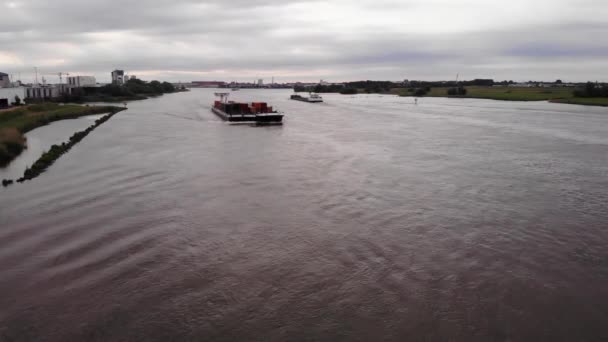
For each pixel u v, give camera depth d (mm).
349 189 21734
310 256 14109
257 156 30672
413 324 10562
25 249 14805
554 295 11812
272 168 26609
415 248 14680
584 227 16625
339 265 13484
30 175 24672
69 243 15273
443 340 10016
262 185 22500
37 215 18125
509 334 10227
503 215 17938
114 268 13383
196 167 26938
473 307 11258
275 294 11859
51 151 31078
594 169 26641
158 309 11227
